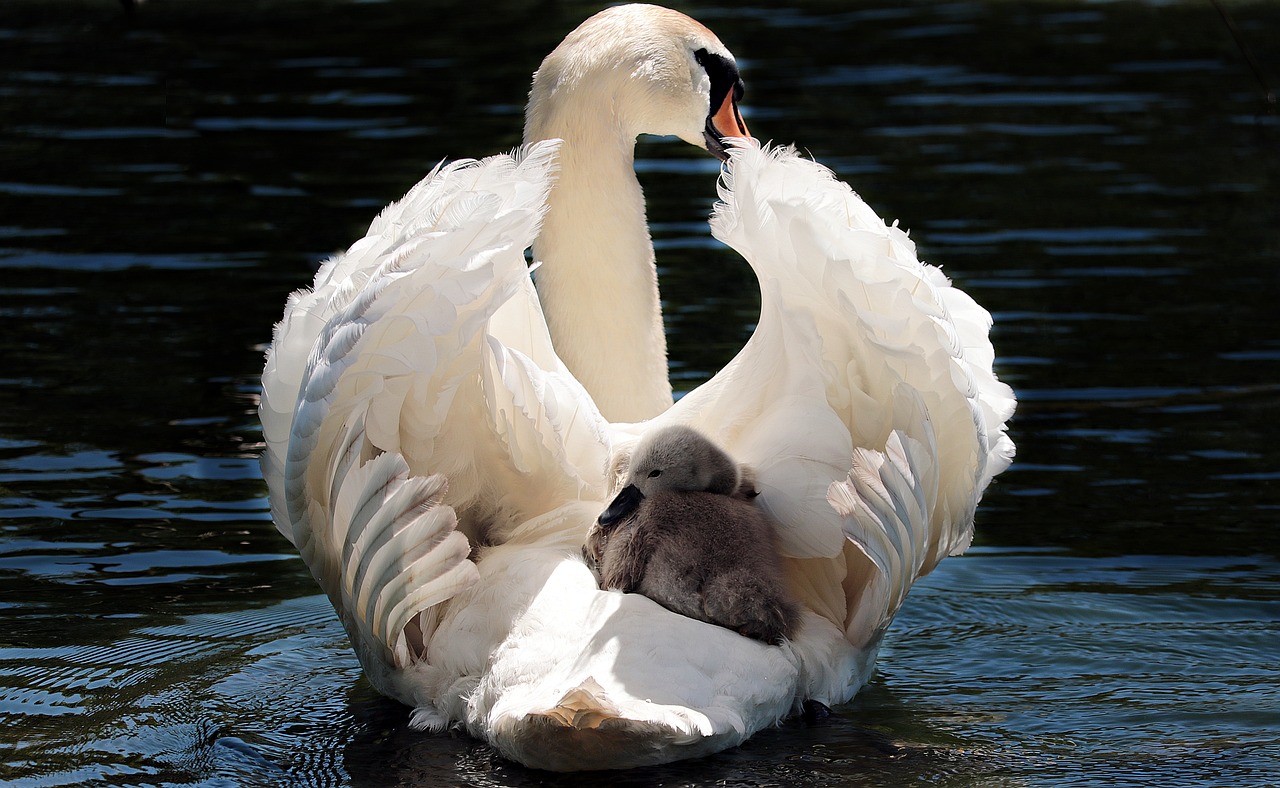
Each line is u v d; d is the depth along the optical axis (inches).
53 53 1082.1
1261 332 553.6
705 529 271.7
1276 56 1051.3
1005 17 1209.4
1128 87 976.9
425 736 269.7
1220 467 437.7
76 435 461.4
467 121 871.1
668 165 813.2
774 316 291.3
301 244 655.1
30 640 327.6
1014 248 654.5
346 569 262.2
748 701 251.3
